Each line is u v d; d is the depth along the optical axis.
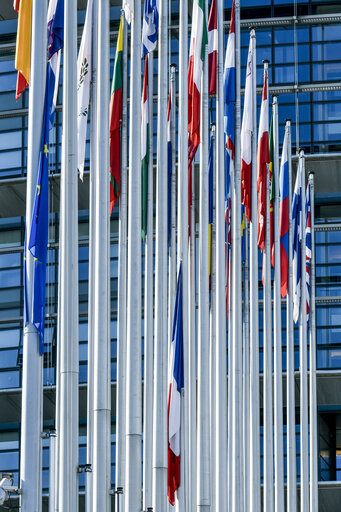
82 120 27.94
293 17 66.25
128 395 26.11
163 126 30.34
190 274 34.00
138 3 27.72
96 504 25.30
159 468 28.98
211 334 35.09
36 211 20.83
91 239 27.94
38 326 20.39
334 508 63.34
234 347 35.78
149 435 30.12
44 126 21.44
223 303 33.00
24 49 23.67
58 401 27.92
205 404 31.78
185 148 31.39
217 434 32.75
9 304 66.75
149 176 30.64
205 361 31.89
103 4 27.31
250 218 37.59
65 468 22.64
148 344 30.62
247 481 41.28
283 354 63.75
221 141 33.19
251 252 37.72
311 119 65.75
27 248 20.83
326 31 66.38
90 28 28.17
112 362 64.12
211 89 33.38
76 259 23.34
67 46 23.92
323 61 65.94
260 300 64.06
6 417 65.75
